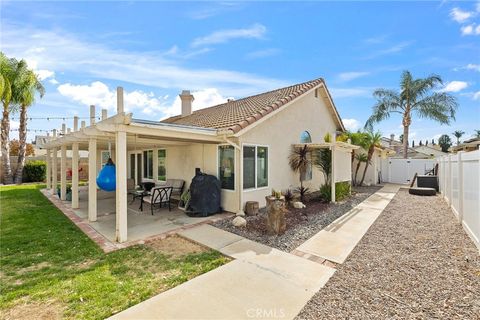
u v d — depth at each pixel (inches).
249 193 371.2
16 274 179.6
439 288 156.4
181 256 211.2
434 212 374.9
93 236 261.9
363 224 309.0
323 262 197.8
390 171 849.5
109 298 147.9
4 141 802.8
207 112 613.6
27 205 427.8
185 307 138.6
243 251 219.6
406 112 886.4
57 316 132.2
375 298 146.6
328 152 474.0
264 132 404.2
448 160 422.9
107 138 338.3
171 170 480.4
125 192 246.5
